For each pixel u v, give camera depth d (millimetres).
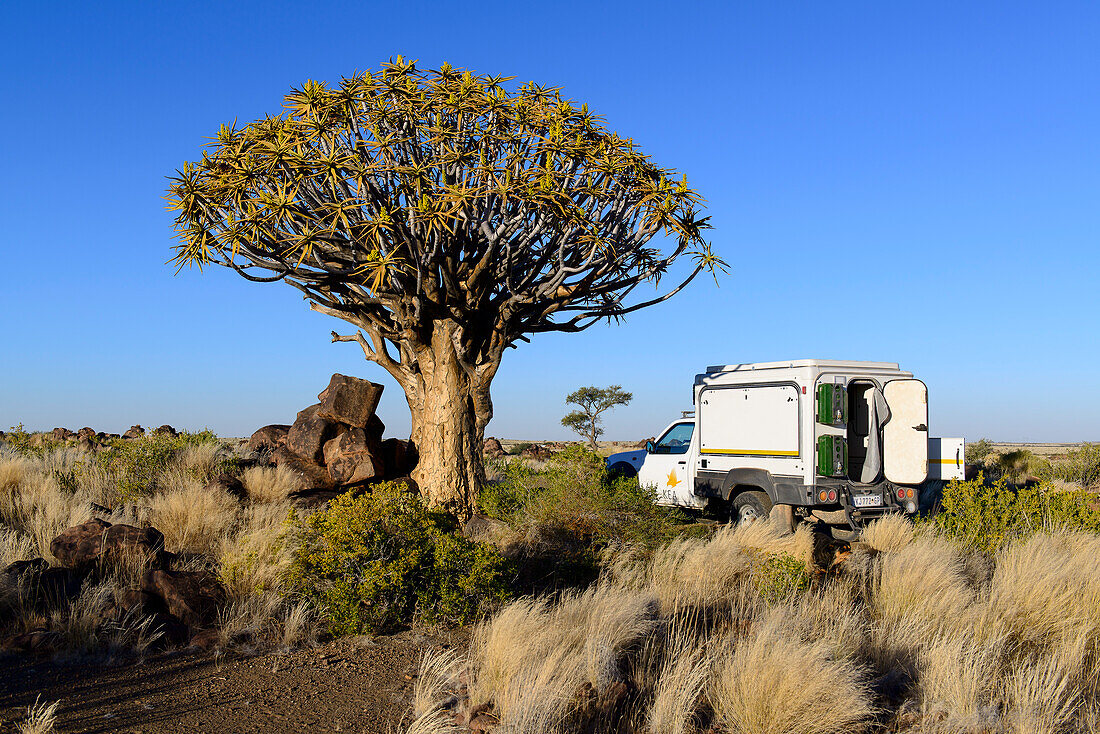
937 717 4414
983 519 9367
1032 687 4668
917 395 10664
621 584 7039
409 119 9688
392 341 11172
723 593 6832
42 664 5254
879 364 10977
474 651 5633
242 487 10750
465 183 9570
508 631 5125
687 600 6531
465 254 10453
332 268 10000
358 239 9789
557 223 10461
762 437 11000
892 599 6539
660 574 7387
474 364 10938
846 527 11219
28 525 8484
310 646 5867
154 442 12938
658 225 10227
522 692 4320
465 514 10492
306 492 11133
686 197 10516
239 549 7332
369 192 9547
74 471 11555
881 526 9539
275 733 4277
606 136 10266
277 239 9664
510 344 11297
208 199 9422
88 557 7078
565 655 5004
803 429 10391
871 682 4938
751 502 11148
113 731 4223
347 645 5891
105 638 5621
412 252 9609
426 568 6543
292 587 6488
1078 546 8320
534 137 10109
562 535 8484
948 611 6082
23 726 4109
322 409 12156
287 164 9297
